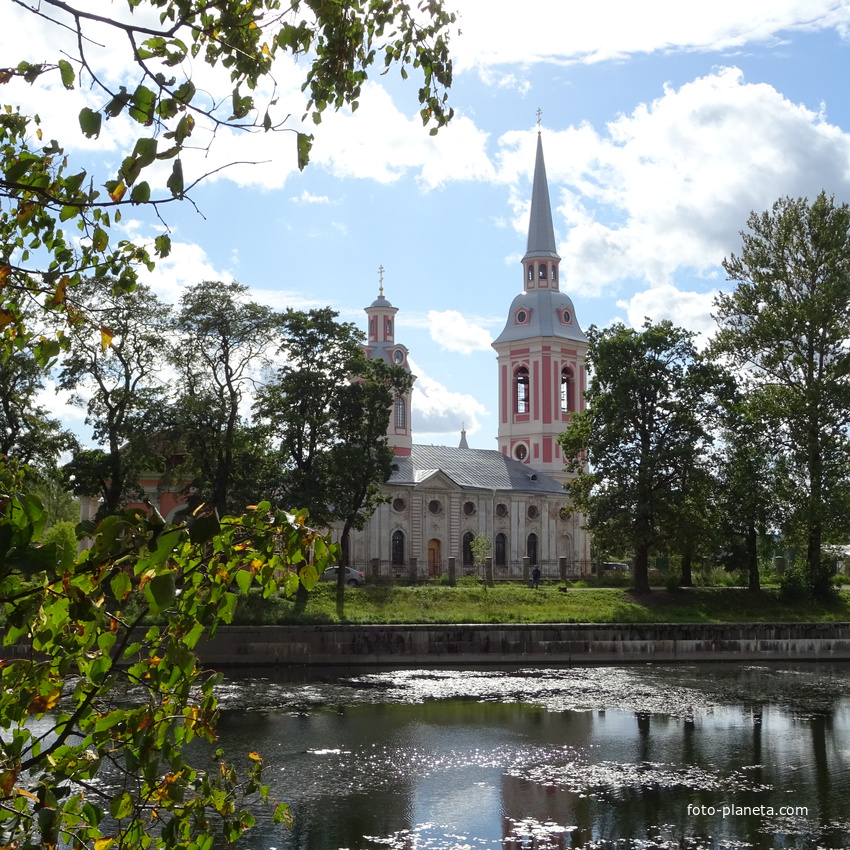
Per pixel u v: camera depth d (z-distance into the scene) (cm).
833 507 6178
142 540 588
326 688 4184
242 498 5859
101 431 5388
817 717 3519
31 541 537
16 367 4756
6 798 582
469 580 7425
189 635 646
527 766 2717
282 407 6103
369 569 8506
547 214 10875
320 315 6194
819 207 6606
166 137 562
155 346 5434
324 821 2191
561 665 5178
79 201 627
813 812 2294
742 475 6381
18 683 615
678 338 6606
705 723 3384
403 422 9500
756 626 5553
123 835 643
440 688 4216
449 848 2030
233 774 725
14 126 683
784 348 6588
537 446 10312
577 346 10594
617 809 2312
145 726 629
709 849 2036
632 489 6378
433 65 792
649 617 5878
